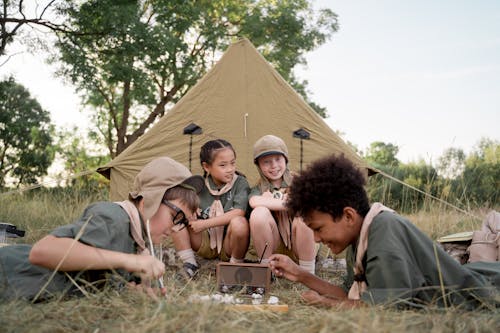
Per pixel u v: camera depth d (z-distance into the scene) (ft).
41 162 92.27
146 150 17.31
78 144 88.94
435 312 7.69
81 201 27.89
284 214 13.61
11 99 93.71
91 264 7.83
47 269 8.38
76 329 6.68
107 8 46.29
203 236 14.03
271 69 17.93
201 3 63.72
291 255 14.11
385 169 36.68
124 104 66.90
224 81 17.84
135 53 49.19
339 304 8.39
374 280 8.04
